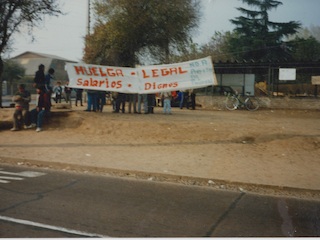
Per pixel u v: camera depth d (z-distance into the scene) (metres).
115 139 11.80
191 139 11.80
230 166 8.57
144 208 5.64
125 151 10.10
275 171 8.17
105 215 5.25
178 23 27.22
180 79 13.52
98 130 12.77
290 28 44.88
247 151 10.28
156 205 5.82
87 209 5.50
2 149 10.02
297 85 31.20
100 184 7.07
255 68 28.72
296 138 11.41
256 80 37.66
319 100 26.42
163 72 13.65
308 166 8.70
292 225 5.08
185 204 5.94
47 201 5.84
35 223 4.84
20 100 13.07
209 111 23.83
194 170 8.12
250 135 12.03
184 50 28.48
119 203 5.86
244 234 4.68
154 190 6.76
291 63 26.58
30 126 13.41
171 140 11.69
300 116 20.64
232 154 9.91
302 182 7.29
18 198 5.96
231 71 28.33
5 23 15.41
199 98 28.00
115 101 17.41
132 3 25.88
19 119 13.31
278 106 27.09
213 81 13.40
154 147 10.71
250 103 26.28
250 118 18.17
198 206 5.85
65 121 13.66
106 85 13.98
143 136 12.16
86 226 4.79
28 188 6.61
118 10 26.22
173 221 5.09
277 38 44.91
